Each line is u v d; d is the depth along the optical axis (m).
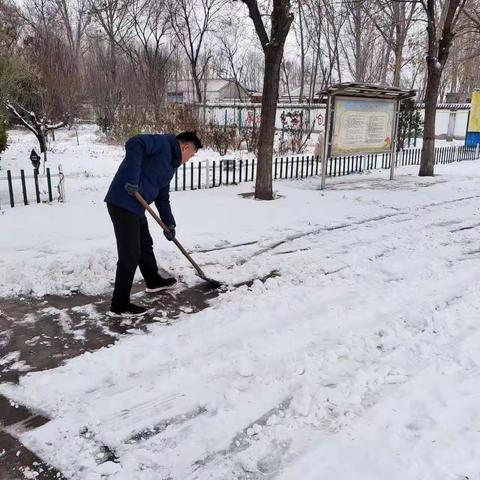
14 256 5.65
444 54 12.82
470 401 2.99
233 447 2.65
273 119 9.18
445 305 4.48
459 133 31.86
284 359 3.49
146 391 3.13
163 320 4.19
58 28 35.25
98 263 5.38
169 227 4.64
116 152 18.23
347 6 24.92
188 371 3.34
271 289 4.86
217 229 7.19
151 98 23.41
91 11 30.30
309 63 42.06
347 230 7.38
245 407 2.98
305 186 11.21
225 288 4.96
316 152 15.27
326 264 5.70
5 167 13.54
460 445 2.61
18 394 3.11
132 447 2.65
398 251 6.25
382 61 30.72
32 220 7.27
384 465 2.47
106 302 4.54
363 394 3.08
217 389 3.16
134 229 4.06
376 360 3.50
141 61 28.77
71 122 22.73
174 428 2.80
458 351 3.59
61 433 2.75
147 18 32.62
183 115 19.25
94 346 3.74
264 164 9.27
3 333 3.93
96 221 7.29
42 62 18.58
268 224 7.59
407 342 3.75
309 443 2.66
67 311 4.34
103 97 24.64
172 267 5.46
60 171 8.48
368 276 5.25
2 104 12.79
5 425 2.82
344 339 3.78
